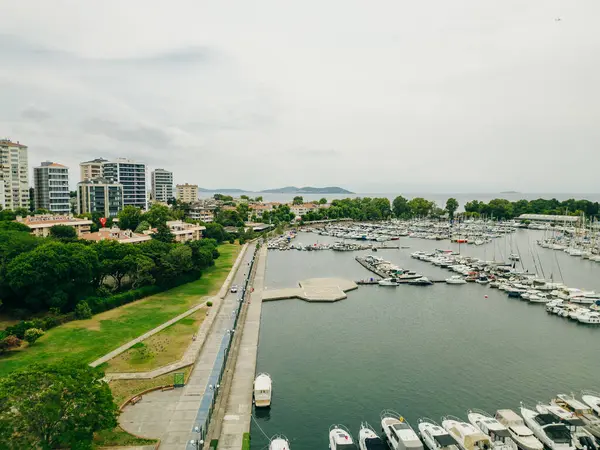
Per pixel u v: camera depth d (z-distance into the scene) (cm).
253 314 11625
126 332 9388
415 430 6456
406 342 9838
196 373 7575
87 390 5034
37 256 10094
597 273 18038
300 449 6003
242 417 6538
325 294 13825
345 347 9519
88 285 11369
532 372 8338
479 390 7631
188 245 15088
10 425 4509
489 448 5759
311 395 7431
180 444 5512
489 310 12488
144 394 6781
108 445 5450
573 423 6147
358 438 6244
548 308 12331
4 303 10431
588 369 8488
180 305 11644
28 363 7619
